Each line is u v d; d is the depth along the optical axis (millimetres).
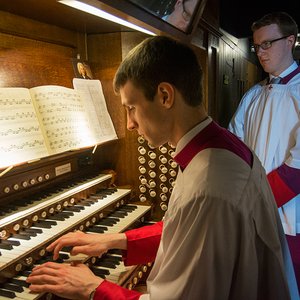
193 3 1566
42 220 1318
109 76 1850
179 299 763
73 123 1502
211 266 740
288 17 1819
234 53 3057
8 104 1231
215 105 2365
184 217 771
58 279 933
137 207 1760
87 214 1410
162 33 1437
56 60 1576
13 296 950
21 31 1399
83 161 1767
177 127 866
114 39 1812
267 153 1835
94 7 1016
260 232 807
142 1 1158
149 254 1202
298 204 1772
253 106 1964
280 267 833
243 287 778
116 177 1927
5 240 1134
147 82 814
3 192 1239
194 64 844
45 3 1198
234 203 735
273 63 1857
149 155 1874
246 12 3453
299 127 1713
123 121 1877
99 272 1237
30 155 1229
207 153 814
